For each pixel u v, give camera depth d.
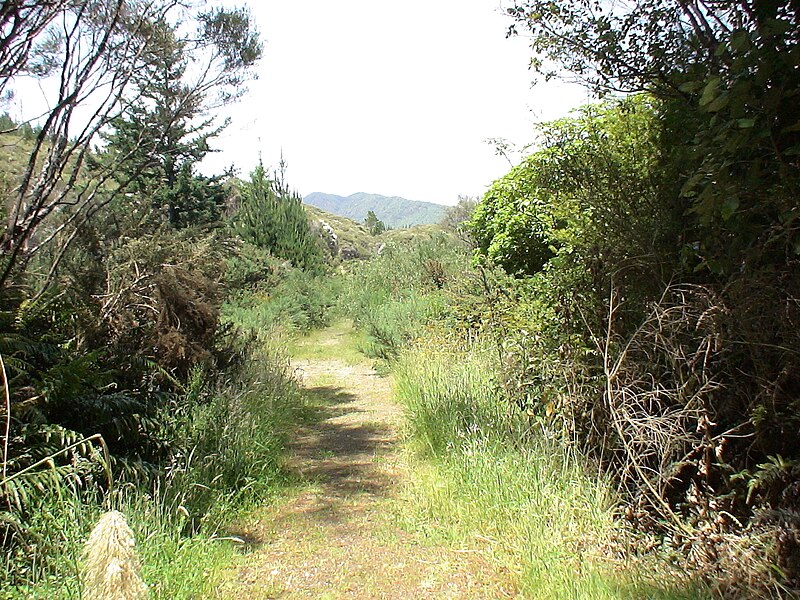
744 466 3.59
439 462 5.93
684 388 3.61
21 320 4.88
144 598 1.61
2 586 3.21
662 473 3.69
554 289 4.79
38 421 4.09
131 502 4.26
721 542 3.34
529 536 3.97
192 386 6.62
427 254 20.86
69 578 3.27
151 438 5.18
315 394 10.63
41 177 5.73
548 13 4.05
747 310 3.29
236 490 5.40
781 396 3.31
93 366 5.10
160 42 6.61
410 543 4.44
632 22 3.85
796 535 2.97
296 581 3.89
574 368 4.43
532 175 4.92
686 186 3.01
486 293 8.59
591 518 3.86
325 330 19.62
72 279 6.45
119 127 9.18
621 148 4.40
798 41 2.78
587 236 4.46
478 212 10.78
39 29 5.16
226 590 3.73
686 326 3.72
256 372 9.00
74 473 3.79
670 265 4.05
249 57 7.77
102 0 6.10
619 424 4.02
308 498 5.52
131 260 6.89
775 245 3.27
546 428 4.86
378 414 9.07
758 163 2.90
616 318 4.27
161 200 17.89
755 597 2.95
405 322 13.66
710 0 3.45
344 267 32.91
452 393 6.99
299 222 28.83
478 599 3.58
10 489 3.49
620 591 3.21
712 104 2.76
